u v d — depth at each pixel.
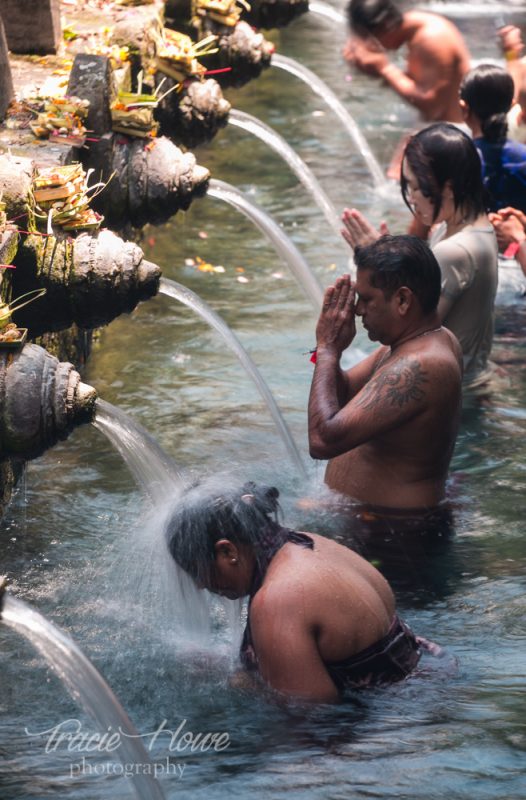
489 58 37.88
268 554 10.03
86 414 12.88
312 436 13.57
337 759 9.02
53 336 17.22
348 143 31.33
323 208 25.64
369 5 26.41
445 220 16.64
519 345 19.34
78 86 18.28
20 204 14.59
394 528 13.82
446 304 16.48
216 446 16.52
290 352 19.94
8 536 14.15
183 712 9.99
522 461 15.66
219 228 25.94
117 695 10.36
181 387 18.58
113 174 18.31
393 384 13.35
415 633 11.59
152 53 22.44
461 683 10.34
